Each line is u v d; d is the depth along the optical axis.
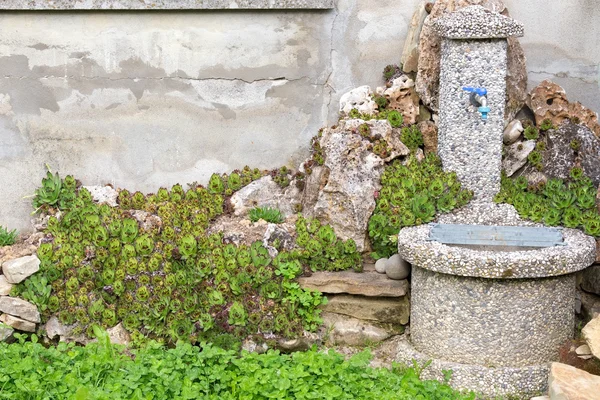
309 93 7.52
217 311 6.49
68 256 6.70
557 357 6.01
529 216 6.64
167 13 7.35
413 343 6.29
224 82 7.48
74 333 6.54
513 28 6.50
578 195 6.58
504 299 5.83
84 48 7.39
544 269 5.72
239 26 7.40
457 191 6.71
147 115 7.51
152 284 6.60
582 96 7.44
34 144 7.51
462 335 5.95
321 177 7.00
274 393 5.27
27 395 5.24
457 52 6.61
